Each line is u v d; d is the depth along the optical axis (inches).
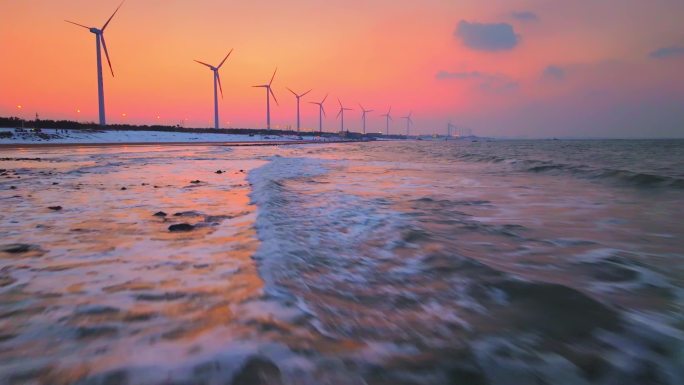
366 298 132.2
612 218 272.2
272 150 1985.7
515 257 176.1
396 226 242.5
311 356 90.8
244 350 92.4
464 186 475.5
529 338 100.6
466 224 250.4
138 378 79.2
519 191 424.8
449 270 157.6
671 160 952.9
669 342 95.2
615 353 91.5
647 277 146.0
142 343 96.0
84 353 90.5
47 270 161.2
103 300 127.3
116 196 395.9
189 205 342.0
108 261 175.8
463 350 95.0
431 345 97.9
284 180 535.5
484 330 106.0
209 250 196.1
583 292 126.2
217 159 1123.3
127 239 218.5
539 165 774.5
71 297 130.0
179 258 181.5
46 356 89.0
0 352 90.8
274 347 94.7
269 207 312.2
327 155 1441.9
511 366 87.7
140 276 154.5
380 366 87.1
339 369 85.2
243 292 136.6
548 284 132.3
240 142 3491.6
